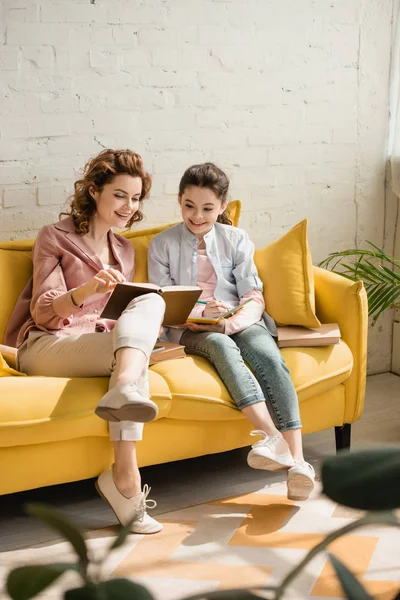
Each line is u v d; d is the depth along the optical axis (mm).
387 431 2996
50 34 2795
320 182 3404
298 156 3336
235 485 2518
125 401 1938
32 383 2105
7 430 1997
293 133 3305
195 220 2682
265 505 2350
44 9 2770
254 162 3250
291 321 2668
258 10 3143
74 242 2539
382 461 419
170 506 2354
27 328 2447
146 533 2152
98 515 2287
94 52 2881
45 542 2102
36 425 2025
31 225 2889
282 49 3219
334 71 3340
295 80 3266
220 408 2320
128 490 2146
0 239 2842
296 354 2533
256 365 2443
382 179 3537
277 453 2281
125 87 2959
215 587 1861
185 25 3021
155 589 1854
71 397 2098
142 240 2854
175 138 3084
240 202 2996
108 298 2539
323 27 3279
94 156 2953
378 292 3062
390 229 3600
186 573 1934
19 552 2043
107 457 2205
